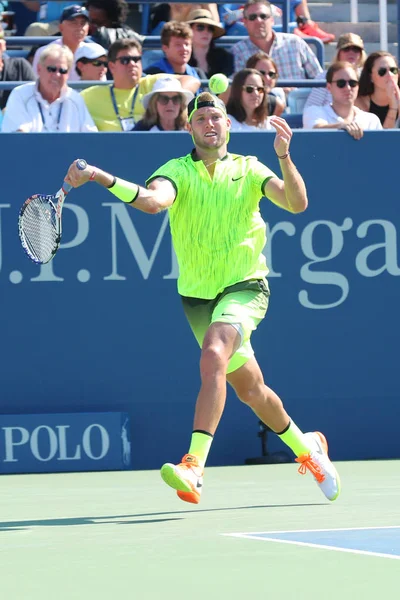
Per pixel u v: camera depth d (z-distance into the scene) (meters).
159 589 9.56
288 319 24.73
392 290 25.14
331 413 24.88
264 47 33.41
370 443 25.03
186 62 30.69
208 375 15.00
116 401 24.30
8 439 23.70
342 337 24.94
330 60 42.91
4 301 24.06
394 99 29.28
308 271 24.83
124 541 12.77
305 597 8.97
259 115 27.16
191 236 15.99
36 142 24.16
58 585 9.93
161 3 33.66
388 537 12.51
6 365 24.05
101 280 24.28
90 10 32.75
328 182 24.97
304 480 20.59
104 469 23.91
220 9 38.50
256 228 16.19
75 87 28.55
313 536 12.76
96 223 24.27
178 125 26.52
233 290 15.98
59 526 14.41
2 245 24.06
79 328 24.23
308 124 28.44
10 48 36.28
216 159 16.12
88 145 24.28
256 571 10.38
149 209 14.88
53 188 24.22
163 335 24.44
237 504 16.66
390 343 25.11
